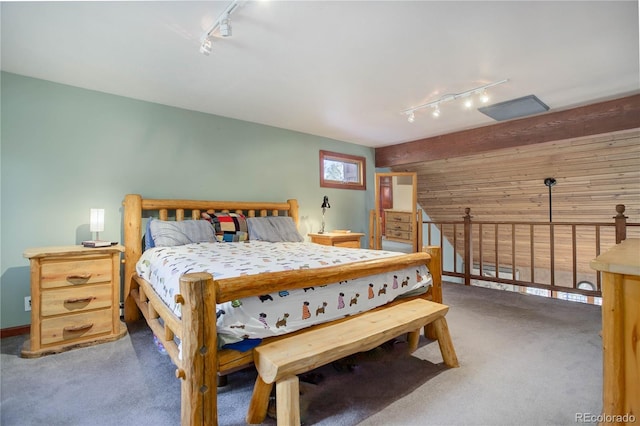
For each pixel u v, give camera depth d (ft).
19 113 8.52
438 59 7.69
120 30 6.46
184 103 10.84
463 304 11.35
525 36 6.66
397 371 6.49
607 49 7.19
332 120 12.82
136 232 9.77
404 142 16.70
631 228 14.71
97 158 9.66
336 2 5.55
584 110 10.83
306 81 9.01
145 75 8.62
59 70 8.30
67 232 9.18
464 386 5.90
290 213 13.93
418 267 7.95
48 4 5.60
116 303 8.18
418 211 16.52
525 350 7.44
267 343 5.04
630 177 12.55
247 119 12.73
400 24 6.23
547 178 14.43
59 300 7.41
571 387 5.82
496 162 14.99
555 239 17.03
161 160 10.84
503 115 11.85
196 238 10.09
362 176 17.51
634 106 9.92
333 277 5.83
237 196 12.69
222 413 5.14
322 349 4.76
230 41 6.86
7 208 8.39
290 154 14.40
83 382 6.04
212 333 4.49
